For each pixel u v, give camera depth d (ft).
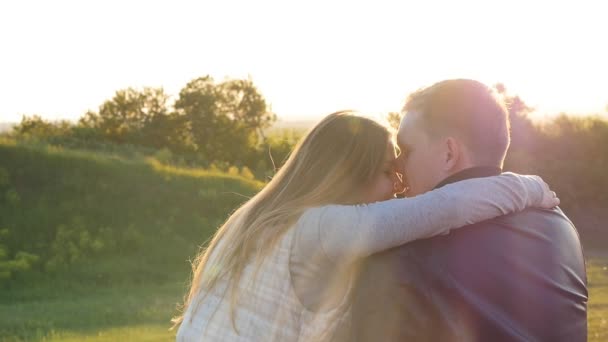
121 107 173.68
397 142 8.03
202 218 103.04
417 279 6.51
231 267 8.18
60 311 55.72
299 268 7.82
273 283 7.92
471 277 6.55
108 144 151.02
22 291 73.31
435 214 6.94
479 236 6.85
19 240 89.10
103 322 49.21
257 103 182.09
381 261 6.80
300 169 8.58
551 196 7.66
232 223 8.67
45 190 102.94
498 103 7.68
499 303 6.49
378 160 8.58
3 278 75.77
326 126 8.71
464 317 6.37
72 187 104.27
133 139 171.32
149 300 64.18
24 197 100.22
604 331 40.68
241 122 182.91
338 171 8.49
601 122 181.47
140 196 105.60
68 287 76.13
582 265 7.24
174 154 167.94
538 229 7.06
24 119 174.70
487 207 7.00
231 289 8.16
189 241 96.27
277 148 177.27
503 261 6.66
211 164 160.04
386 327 6.48
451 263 6.61
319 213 7.82
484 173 7.48
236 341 7.94
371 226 7.16
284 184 8.59
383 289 6.57
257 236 8.16
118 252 89.30
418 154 7.79
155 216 101.65
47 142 136.67
